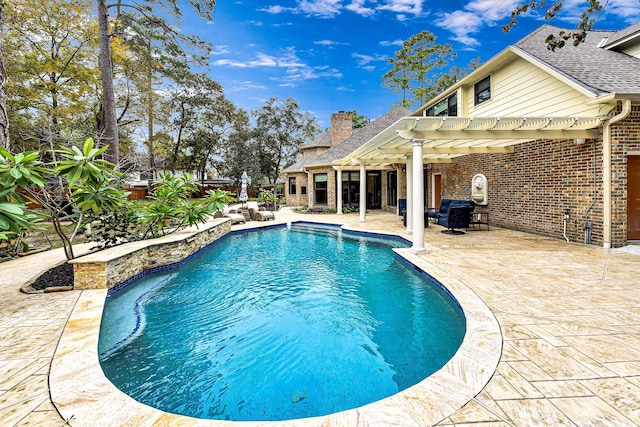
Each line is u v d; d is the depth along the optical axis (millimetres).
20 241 8820
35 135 14930
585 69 8234
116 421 2328
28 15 15859
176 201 9492
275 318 5191
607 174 7508
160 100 24141
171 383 3496
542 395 2480
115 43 17656
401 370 3639
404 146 10320
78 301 5086
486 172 12391
